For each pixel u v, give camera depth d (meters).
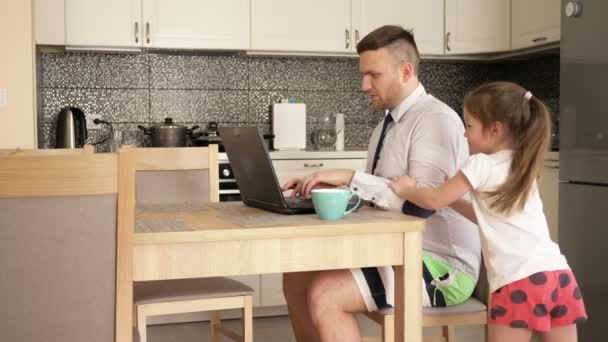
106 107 4.39
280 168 4.09
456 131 2.23
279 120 4.45
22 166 1.44
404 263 1.83
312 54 4.44
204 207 2.21
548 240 1.98
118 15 4.07
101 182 1.49
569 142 3.44
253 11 4.26
